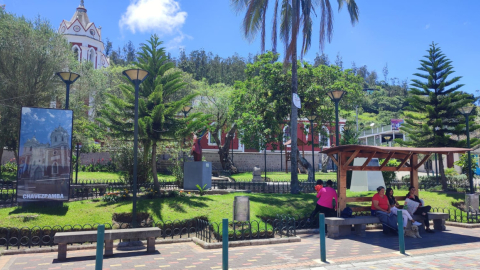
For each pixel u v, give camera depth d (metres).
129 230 7.59
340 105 23.42
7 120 18.77
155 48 13.48
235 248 8.29
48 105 21.20
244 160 34.84
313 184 17.12
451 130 19.66
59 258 7.19
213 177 24.45
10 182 16.11
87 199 12.27
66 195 10.84
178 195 12.82
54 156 10.84
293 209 11.95
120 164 15.34
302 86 21.72
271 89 20.77
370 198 10.66
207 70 81.56
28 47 19.52
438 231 10.79
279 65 20.92
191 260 7.04
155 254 7.64
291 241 9.12
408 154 11.13
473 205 13.91
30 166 10.60
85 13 53.03
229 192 15.64
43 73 20.05
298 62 21.55
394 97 98.25
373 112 94.94
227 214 10.70
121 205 11.12
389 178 18.23
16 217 9.43
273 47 16.19
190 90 34.25
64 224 9.39
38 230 8.93
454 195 16.06
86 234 7.20
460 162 20.55
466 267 6.39
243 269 6.22
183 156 20.44
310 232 10.47
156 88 12.09
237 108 22.69
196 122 12.58
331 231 9.75
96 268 5.35
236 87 23.58
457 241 9.09
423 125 19.78
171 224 9.63
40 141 10.77
